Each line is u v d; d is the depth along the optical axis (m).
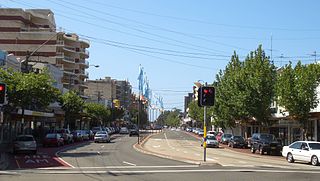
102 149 43.72
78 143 57.50
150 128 158.62
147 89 102.94
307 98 38.66
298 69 39.72
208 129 111.56
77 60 112.31
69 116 67.69
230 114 56.69
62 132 54.91
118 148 45.69
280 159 36.47
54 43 99.50
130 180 17.77
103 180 17.67
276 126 56.72
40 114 54.00
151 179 18.22
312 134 45.22
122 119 159.38
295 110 38.91
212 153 42.12
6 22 98.50
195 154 38.78
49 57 99.19
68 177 18.81
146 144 57.19
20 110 46.31
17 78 36.12
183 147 52.81
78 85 113.12
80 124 95.19
